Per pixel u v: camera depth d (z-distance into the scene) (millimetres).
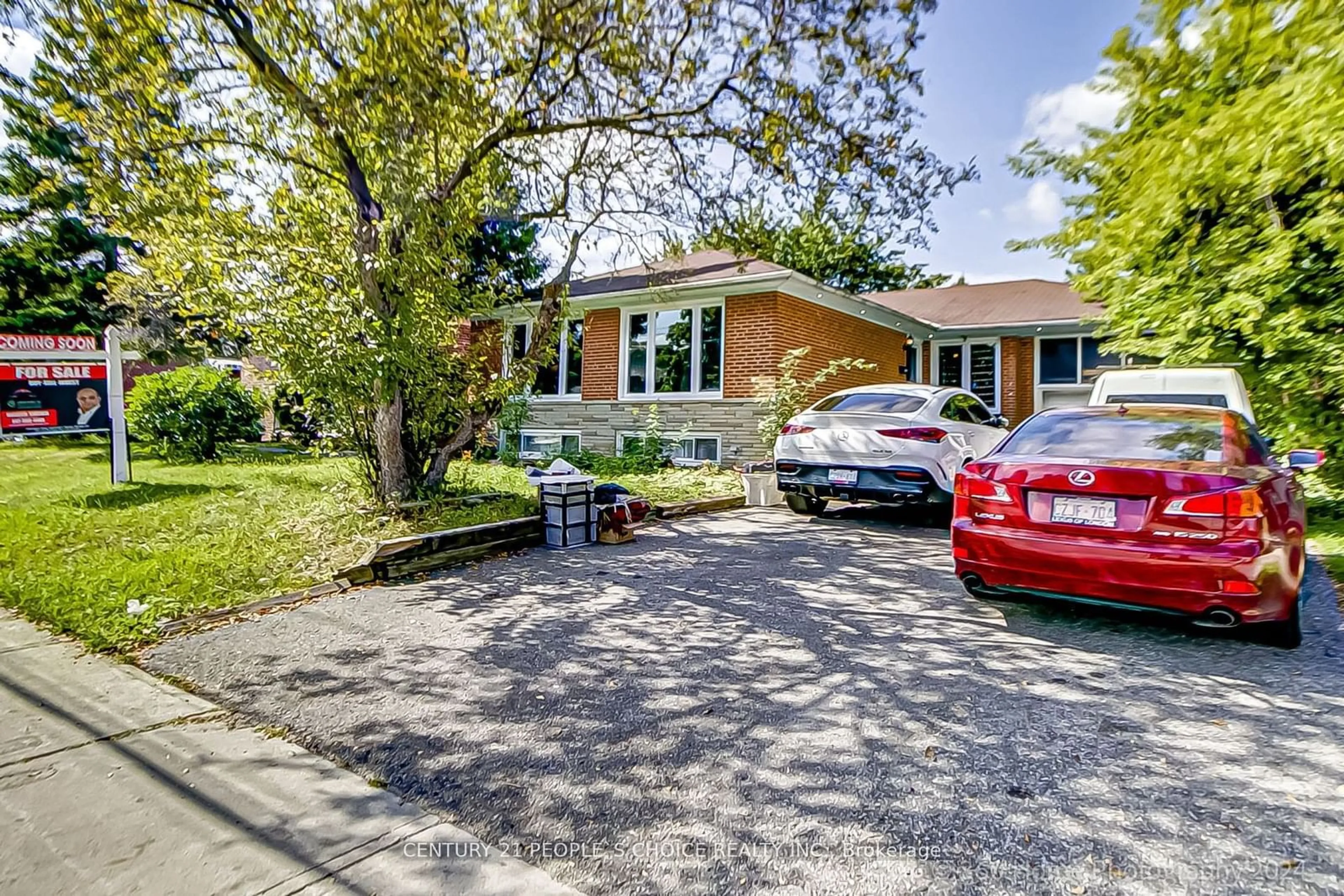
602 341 14070
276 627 4262
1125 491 3670
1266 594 3436
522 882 2051
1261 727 2918
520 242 12625
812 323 12969
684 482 10438
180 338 14234
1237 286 7523
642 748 2805
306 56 6273
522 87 6816
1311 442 7809
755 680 3455
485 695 3307
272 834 2268
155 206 6832
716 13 6168
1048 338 16484
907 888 2004
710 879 2059
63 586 4824
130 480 9945
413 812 2393
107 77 6148
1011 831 2254
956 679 3443
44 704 3217
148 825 2305
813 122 6918
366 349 6609
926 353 17734
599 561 5988
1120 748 2764
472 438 8242
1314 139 5855
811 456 7805
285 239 6805
